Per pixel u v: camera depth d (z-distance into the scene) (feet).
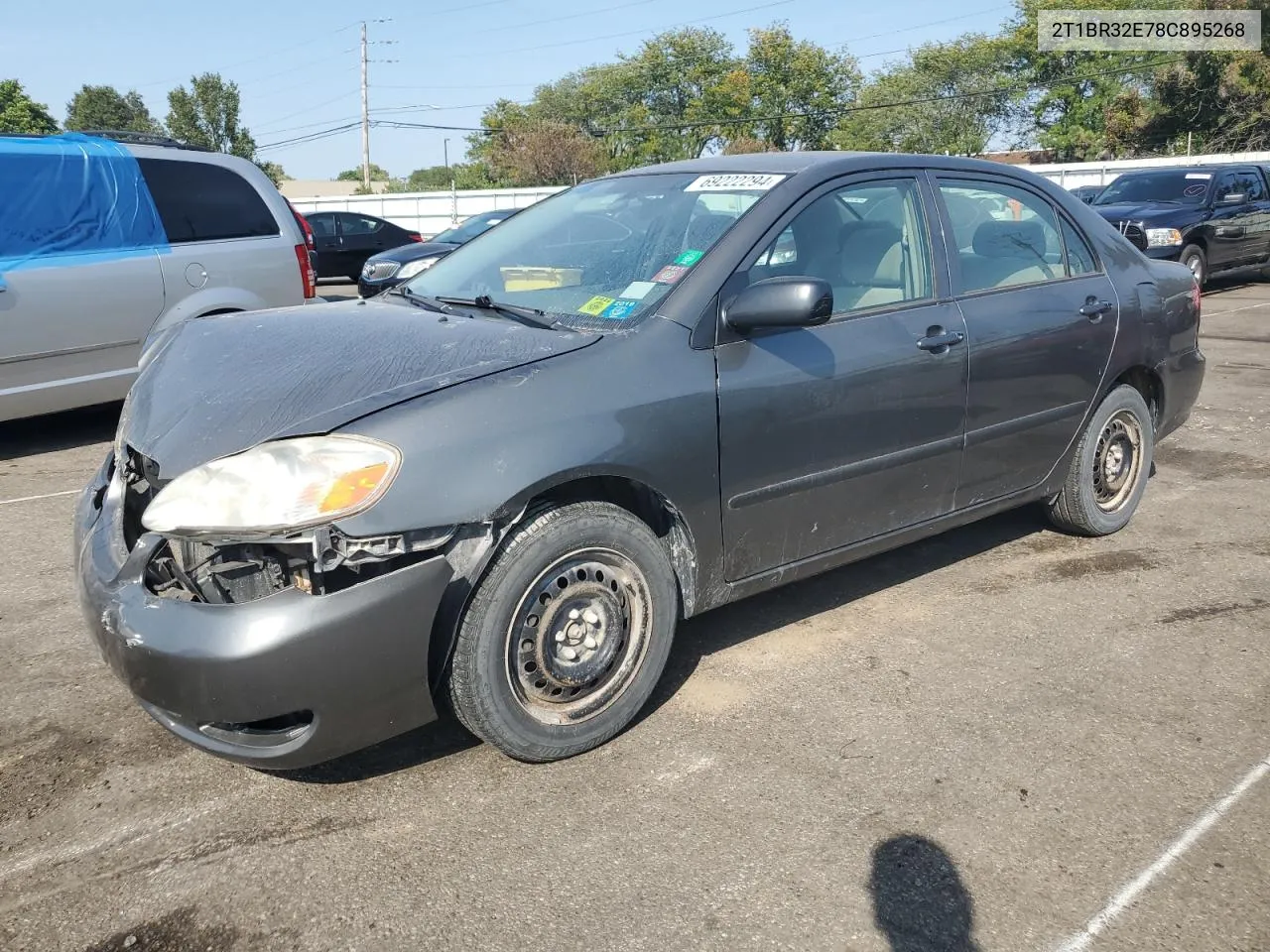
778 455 10.41
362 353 9.53
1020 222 13.62
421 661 8.33
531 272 11.47
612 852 8.18
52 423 24.52
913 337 11.56
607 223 11.98
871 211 11.82
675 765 9.39
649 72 193.47
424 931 7.34
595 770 9.33
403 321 10.59
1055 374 13.38
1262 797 8.87
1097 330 13.94
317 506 7.81
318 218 64.23
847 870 7.95
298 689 7.88
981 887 7.77
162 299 21.97
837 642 11.89
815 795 8.91
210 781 9.18
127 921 7.45
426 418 8.30
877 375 11.15
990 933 7.30
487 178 190.60
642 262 10.78
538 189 114.01
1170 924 7.39
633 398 9.29
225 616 7.81
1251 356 30.63
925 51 172.14
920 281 12.08
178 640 7.80
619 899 7.64
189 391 9.46
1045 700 10.53
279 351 9.88
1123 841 8.30
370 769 9.37
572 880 7.86
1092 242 14.55
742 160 12.45
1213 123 138.31
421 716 8.62
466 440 8.37
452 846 8.27
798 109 188.03
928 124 169.37
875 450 11.35
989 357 12.40
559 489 9.29
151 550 8.43
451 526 8.29
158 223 22.06
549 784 9.11
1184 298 15.76
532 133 169.27
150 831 8.46
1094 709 10.36
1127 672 11.13
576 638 9.29
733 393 9.95
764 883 7.81
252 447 8.14
